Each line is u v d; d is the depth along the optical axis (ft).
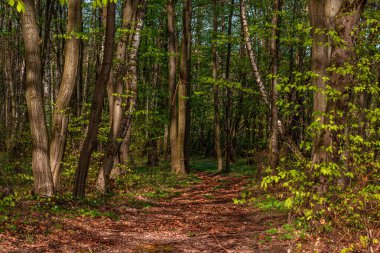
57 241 28.07
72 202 41.27
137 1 54.29
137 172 80.28
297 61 77.71
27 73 40.24
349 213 26.48
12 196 37.63
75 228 32.32
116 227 35.04
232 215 43.29
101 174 52.75
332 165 25.22
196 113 137.49
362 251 23.04
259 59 81.82
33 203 37.58
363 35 31.04
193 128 165.17
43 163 40.88
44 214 34.37
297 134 62.39
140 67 95.45
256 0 75.56
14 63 102.47
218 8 92.22
